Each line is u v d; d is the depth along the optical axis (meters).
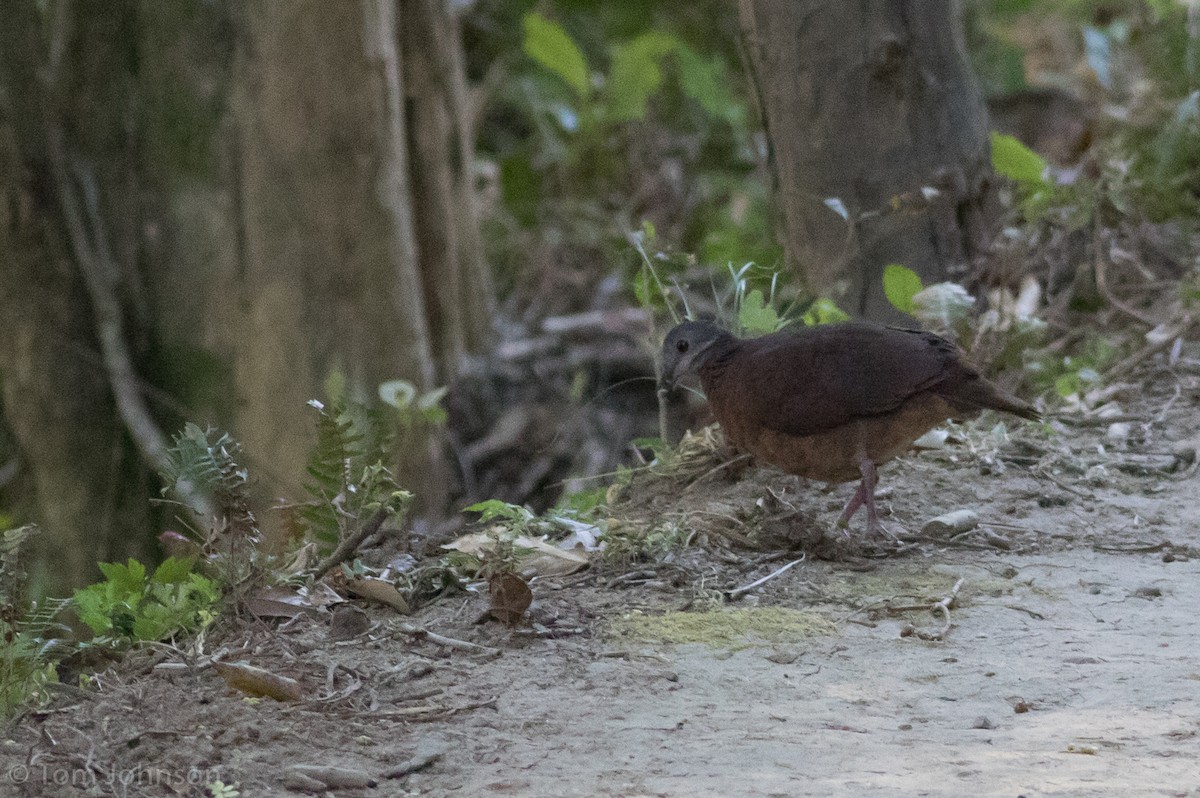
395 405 14.10
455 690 6.35
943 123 11.58
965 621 7.21
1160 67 14.62
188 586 7.52
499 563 7.31
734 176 22.31
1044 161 12.72
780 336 8.34
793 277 12.13
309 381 15.52
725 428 8.48
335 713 6.09
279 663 6.69
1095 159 14.16
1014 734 5.77
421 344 16.11
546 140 22.45
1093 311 12.44
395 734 5.88
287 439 15.45
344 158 15.38
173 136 15.36
